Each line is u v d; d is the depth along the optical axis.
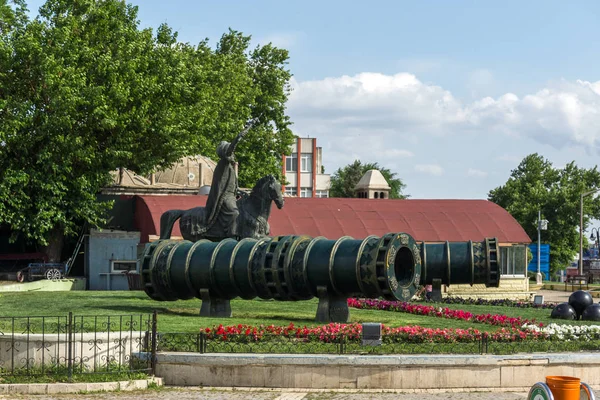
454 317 29.50
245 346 20.41
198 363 19.77
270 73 76.12
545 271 78.94
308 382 19.56
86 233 51.28
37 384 18.73
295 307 31.58
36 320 23.83
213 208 31.61
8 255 50.66
